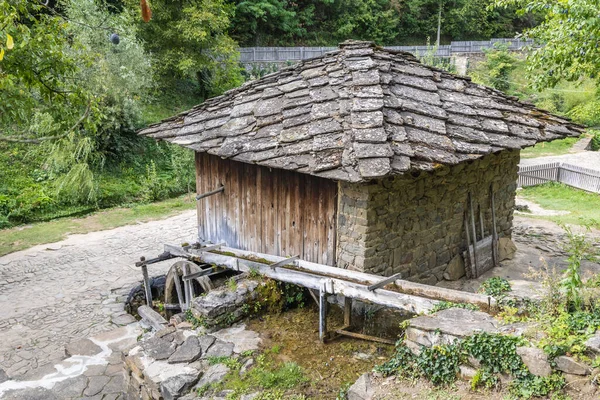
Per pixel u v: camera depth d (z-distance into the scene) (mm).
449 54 36969
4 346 7250
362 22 36969
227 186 7652
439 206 6906
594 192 17516
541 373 3656
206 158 7949
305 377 4738
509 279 7359
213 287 7172
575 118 27984
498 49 35688
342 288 5266
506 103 7473
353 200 5867
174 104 22828
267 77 7641
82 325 7965
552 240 9805
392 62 6910
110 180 17156
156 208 15789
